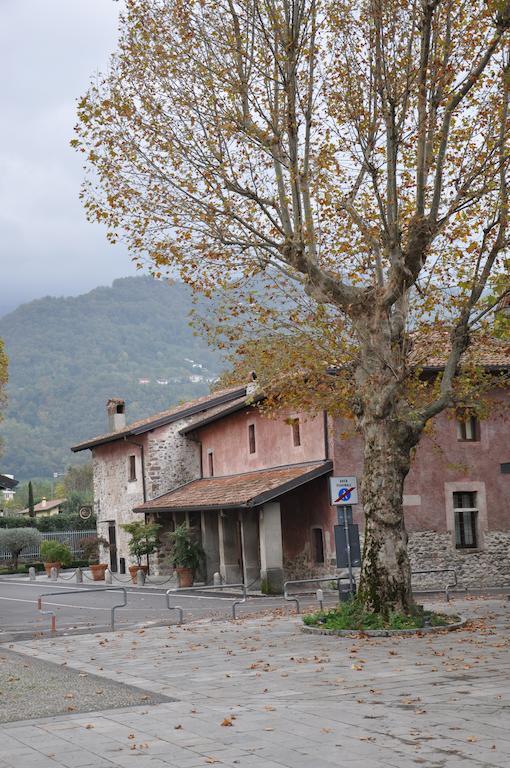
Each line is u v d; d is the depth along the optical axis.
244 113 17.55
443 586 28.45
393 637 16.33
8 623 23.17
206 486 36.25
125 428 43.28
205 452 39.72
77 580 40.41
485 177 16.58
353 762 7.88
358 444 28.62
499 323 17.30
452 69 16.20
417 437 17.80
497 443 29.66
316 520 29.55
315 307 19.78
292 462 31.12
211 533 35.22
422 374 27.86
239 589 31.62
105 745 8.88
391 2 16.33
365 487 17.88
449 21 16.28
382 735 8.80
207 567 35.06
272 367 20.30
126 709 10.70
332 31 17.28
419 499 28.61
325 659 13.91
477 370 20.06
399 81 16.75
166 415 40.47
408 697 10.59
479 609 20.61
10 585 40.88
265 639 16.98
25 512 103.25
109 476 45.06
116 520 44.09
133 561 41.94
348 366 19.31
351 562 20.31
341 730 9.08
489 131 16.62
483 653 13.83
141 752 8.54
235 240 18.09
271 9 17.00
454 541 28.78
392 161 17.03
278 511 29.33
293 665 13.51
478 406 20.14
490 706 9.91
